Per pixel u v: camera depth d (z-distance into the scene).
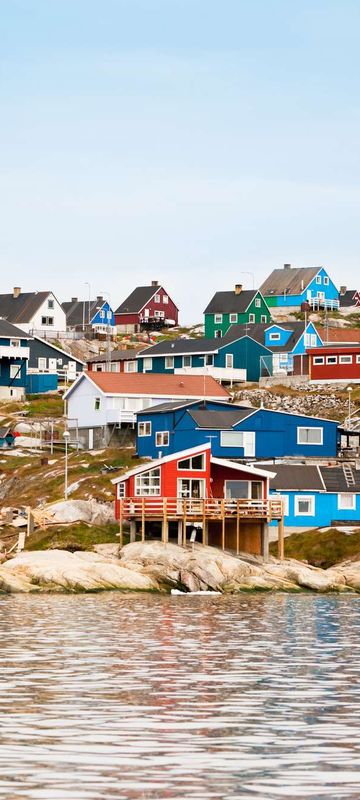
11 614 70.25
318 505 105.50
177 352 174.25
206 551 92.75
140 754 35.22
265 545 95.94
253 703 43.03
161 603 78.38
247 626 66.31
